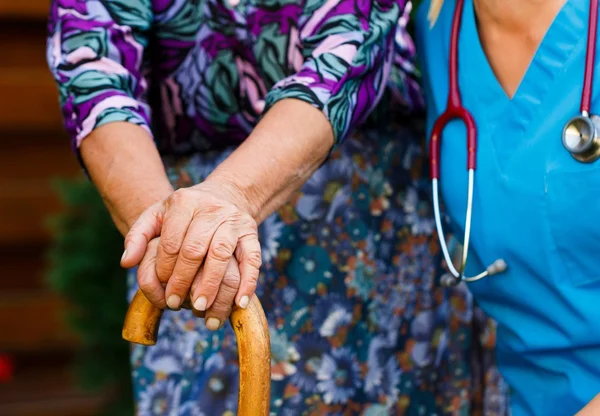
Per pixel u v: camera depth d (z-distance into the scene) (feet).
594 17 4.71
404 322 6.47
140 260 4.26
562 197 4.78
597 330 4.84
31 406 15.66
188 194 4.29
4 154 16.34
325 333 6.20
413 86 6.30
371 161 6.26
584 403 5.03
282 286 6.12
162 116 5.92
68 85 5.24
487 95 5.20
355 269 6.26
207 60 5.72
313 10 5.28
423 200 6.47
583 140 4.64
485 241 5.18
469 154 5.18
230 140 5.97
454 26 5.41
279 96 4.99
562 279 4.91
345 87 5.10
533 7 4.94
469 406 6.78
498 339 5.62
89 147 5.12
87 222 11.64
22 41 16.19
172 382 6.10
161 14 5.59
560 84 4.85
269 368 4.15
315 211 6.12
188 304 4.26
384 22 5.36
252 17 5.62
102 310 11.59
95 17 5.36
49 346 16.63
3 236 16.35
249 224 4.23
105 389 12.66
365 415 6.39
